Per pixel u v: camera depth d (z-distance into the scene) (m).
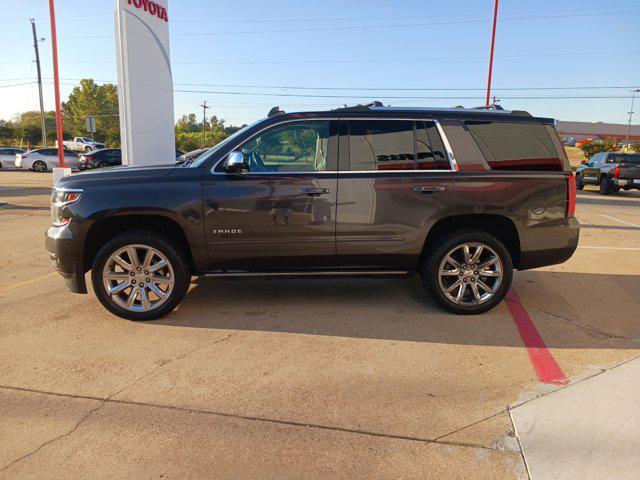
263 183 4.43
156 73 12.72
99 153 26.98
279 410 3.02
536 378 3.44
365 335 4.21
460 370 3.56
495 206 4.59
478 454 2.59
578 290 5.66
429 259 4.61
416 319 4.61
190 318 4.61
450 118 4.64
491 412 2.99
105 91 78.88
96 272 4.41
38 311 4.80
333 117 4.59
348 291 5.52
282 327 4.39
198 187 4.39
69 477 2.41
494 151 4.64
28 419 2.91
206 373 3.50
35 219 11.04
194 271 4.60
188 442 2.69
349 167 4.53
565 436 2.74
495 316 4.73
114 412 2.99
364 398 3.16
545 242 4.73
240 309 4.87
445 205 4.55
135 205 4.33
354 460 2.54
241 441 2.70
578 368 3.59
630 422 2.86
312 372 3.52
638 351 3.91
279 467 2.49
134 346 3.97
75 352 3.85
